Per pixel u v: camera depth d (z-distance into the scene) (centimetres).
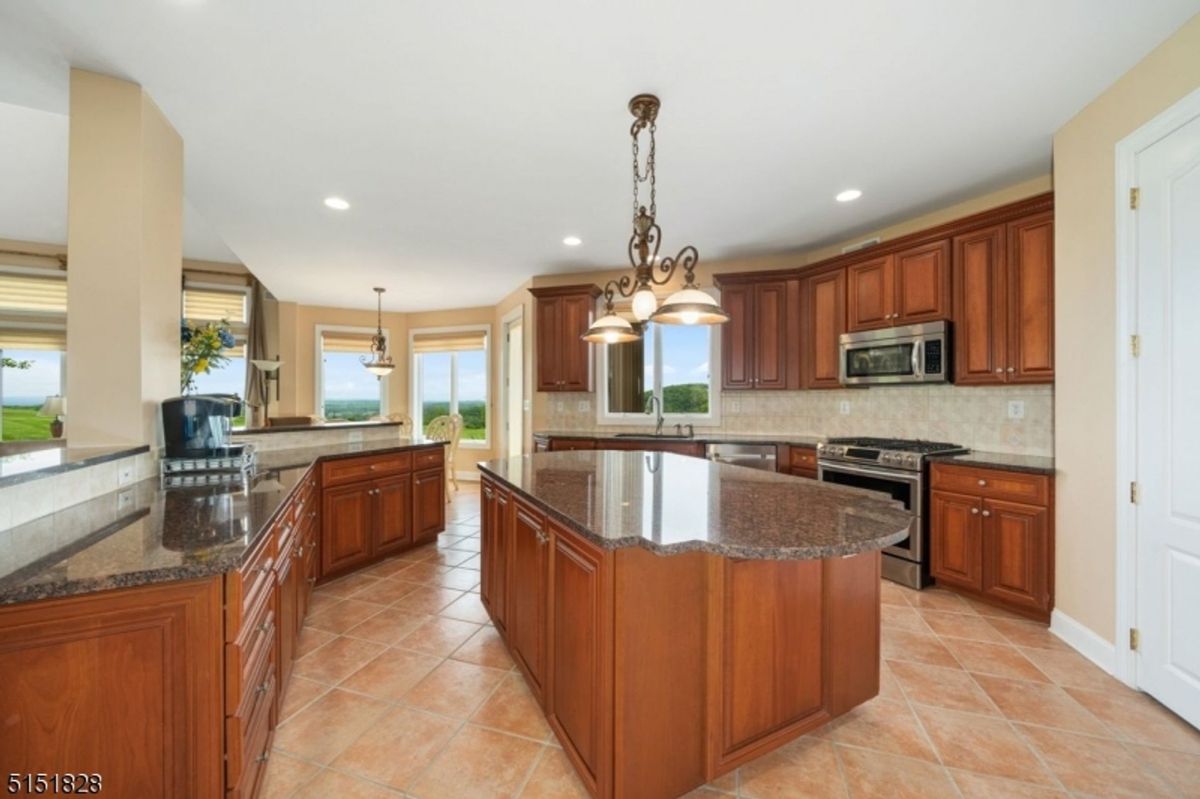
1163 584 183
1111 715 179
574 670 148
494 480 233
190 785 109
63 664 101
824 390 413
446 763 158
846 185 296
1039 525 245
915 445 328
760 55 181
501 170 274
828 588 164
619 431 483
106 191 192
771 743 152
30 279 481
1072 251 226
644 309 195
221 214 337
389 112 217
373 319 686
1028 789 146
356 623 258
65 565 107
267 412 598
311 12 159
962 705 186
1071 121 225
